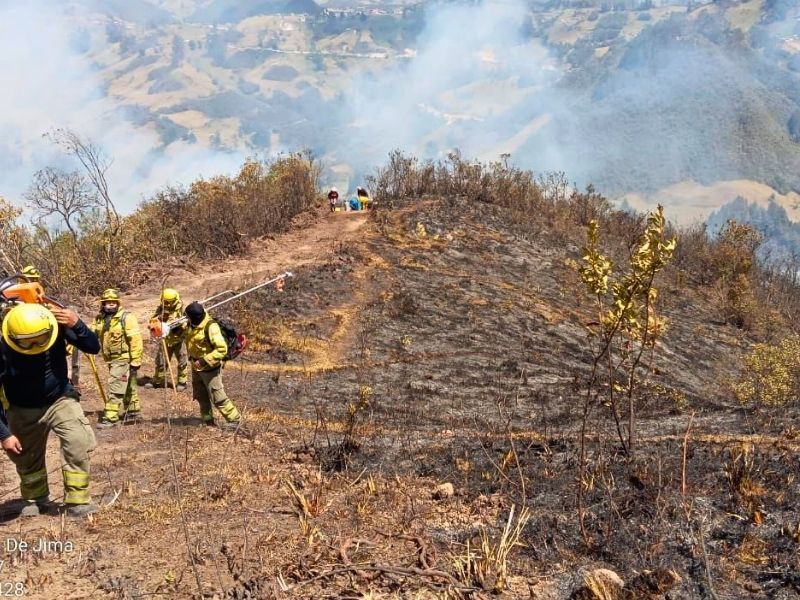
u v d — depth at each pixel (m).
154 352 13.30
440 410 10.84
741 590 4.47
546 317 18.84
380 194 29.72
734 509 5.45
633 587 4.50
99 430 8.84
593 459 6.78
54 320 5.62
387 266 21.16
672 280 25.86
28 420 5.69
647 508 5.54
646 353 17.36
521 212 28.42
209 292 17.33
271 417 9.77
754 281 27.09
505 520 5.58
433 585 4.64
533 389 12.62
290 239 24.19
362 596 4.52
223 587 4.60
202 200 23.00
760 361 11.32
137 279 18.19
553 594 4.58
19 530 5.49
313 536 5.32
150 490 6.49
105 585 4.62
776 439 7.42
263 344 14.39
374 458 7.44
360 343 15.23
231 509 5.98
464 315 17.92
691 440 7.38
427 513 5.84
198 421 9.38
